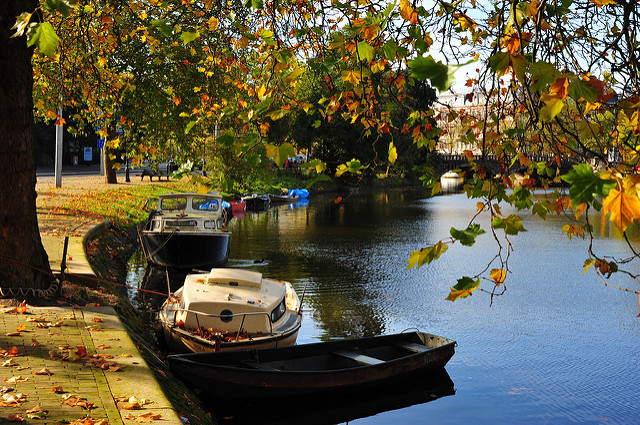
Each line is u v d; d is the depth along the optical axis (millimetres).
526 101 3420
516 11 3189
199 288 13305
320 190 71938
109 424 5926
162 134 20297
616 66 3695
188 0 11625
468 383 12773
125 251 25859
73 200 30719
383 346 12914
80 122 19062
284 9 6520
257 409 10430
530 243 33156
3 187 10570
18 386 6793
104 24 13281
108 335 9062
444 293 21062
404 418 11031
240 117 5020
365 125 5094
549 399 11836
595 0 3484
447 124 4312
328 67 4496
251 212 51000
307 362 11852
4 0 9977
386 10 3654
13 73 10383
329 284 22078
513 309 19016
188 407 8508
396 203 62531
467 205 59688
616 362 14172
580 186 1883
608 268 3627
